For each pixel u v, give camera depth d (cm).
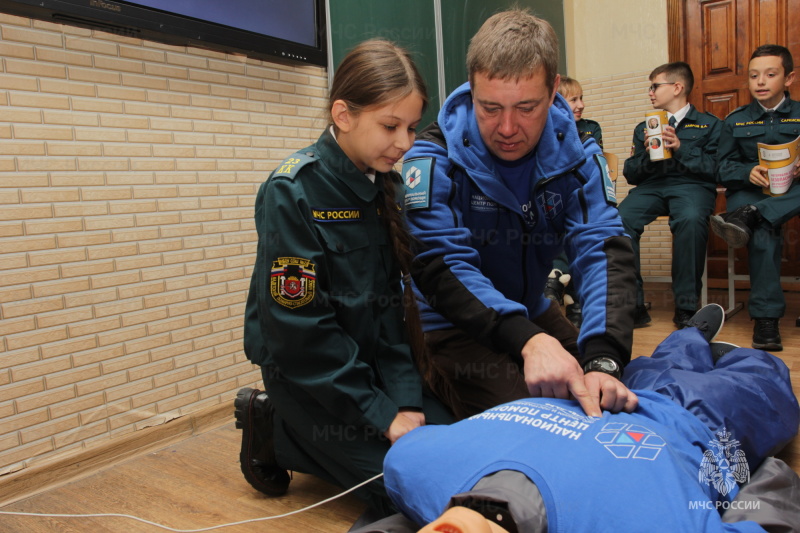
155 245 185
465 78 338
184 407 195
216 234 203
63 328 164
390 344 136
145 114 180
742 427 124
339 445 125
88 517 141
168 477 161
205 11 184
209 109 198
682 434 98
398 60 114
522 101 117
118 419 177
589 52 409
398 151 116
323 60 229
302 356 119
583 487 73
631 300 123
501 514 69
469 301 122
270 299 118
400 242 128
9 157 152
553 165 138
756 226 265
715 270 392
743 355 161
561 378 101
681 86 323
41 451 160
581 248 135
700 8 374
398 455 91
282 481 147
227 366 208
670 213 313
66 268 164
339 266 123
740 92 369
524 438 82
